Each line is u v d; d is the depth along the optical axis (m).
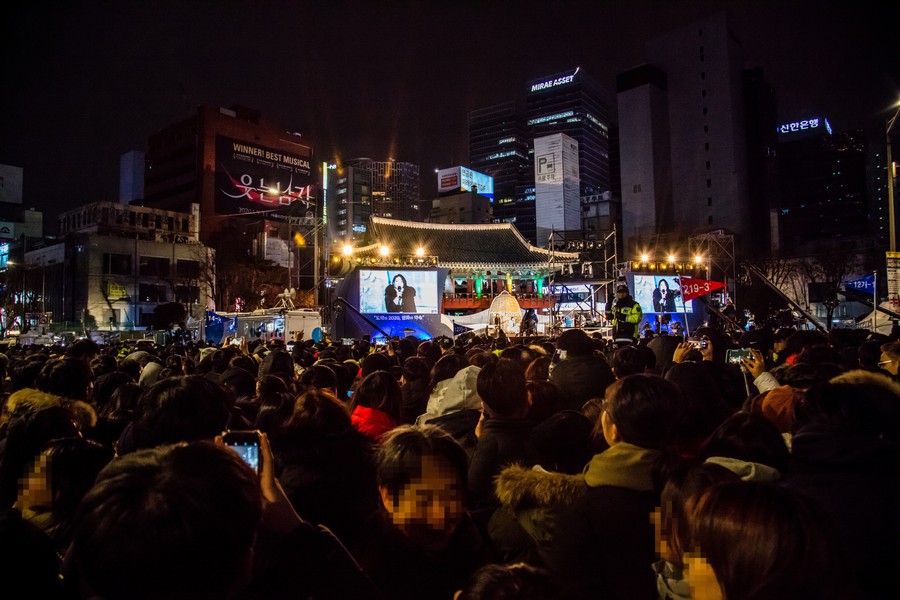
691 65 90.06
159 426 3.38
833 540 1.54
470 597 1.53
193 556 1.45
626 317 12.70
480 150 192.75
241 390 6.79
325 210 73.38
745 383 6.57
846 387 3.20
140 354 10.53
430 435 2.57
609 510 2.84
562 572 2.86
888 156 22.52
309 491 3.43
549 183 105.19
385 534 2.57
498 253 52.97
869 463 2.70
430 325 32.78
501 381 4.28
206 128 98.38
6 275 68.06
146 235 73.88
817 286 56.38
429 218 113.56
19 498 3.20
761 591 1.50
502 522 3.36
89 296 62.50
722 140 86.62
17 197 108.94
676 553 2.28
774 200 90.69
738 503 1.61
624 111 91.75
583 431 4.15
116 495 1.50
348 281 32.16
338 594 2.21
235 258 73.75
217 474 1.61
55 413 3.75
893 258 18.53
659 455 2.92
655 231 87.38
